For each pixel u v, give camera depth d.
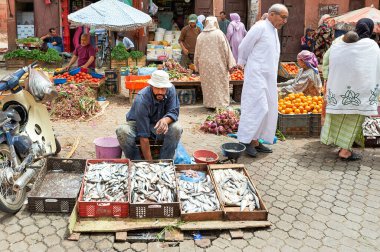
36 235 3.54
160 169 4.18
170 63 9.55
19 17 15.23
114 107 8.16
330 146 5.96
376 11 10.51
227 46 7.66
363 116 5.18
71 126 6.73
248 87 5.30
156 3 15.59
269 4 13.09
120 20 8.41
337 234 3.67
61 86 7.79
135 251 3.38
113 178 4.02
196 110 8.06
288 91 7.24
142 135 4.36
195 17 9.66
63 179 4.26
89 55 9.13
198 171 4.48
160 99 4.33
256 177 4.83
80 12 8.49
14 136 4.12
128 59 12.20
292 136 6.38
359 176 4.91
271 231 3.68
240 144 5.05
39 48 13.85
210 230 3.63
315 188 4.57
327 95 5.24
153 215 3.71
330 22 11.05
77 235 3.51
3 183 3.79
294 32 13.03
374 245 3.53
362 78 4.96
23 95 4.46
